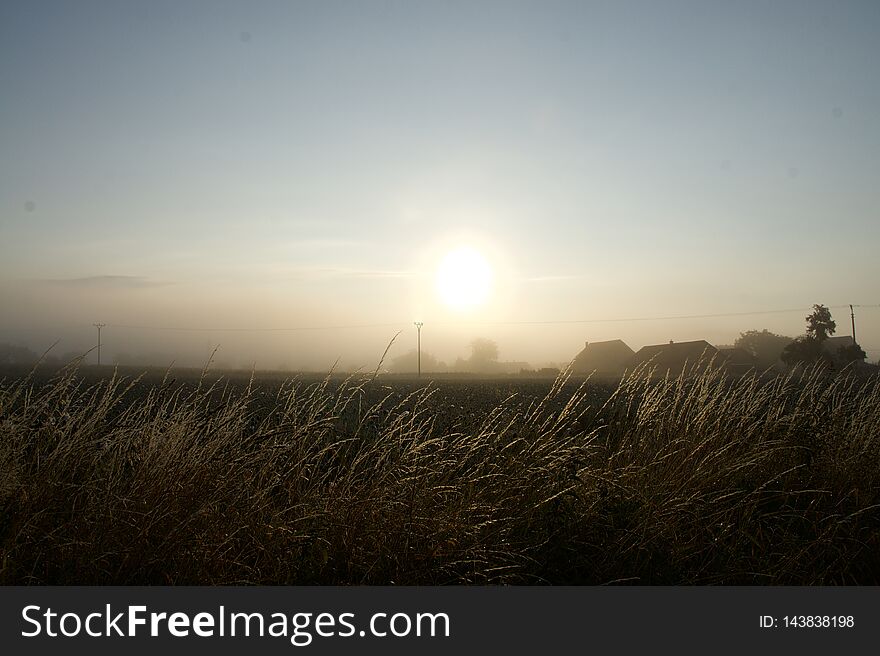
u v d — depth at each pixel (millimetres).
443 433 6852
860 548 5633
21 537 4367
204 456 5293
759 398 8680
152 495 4734
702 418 7637
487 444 6328
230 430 5910
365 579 4652
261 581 4590
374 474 5570
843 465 7371
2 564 4156
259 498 5000
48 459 4848
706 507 6012
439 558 4855
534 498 5633
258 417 7293
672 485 6305
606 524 5574
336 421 6562
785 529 5965
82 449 5141
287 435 6020
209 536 4621
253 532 4781
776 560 5523
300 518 4926
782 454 7477
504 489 5641
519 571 5035
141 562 4387
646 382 8906
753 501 6141
